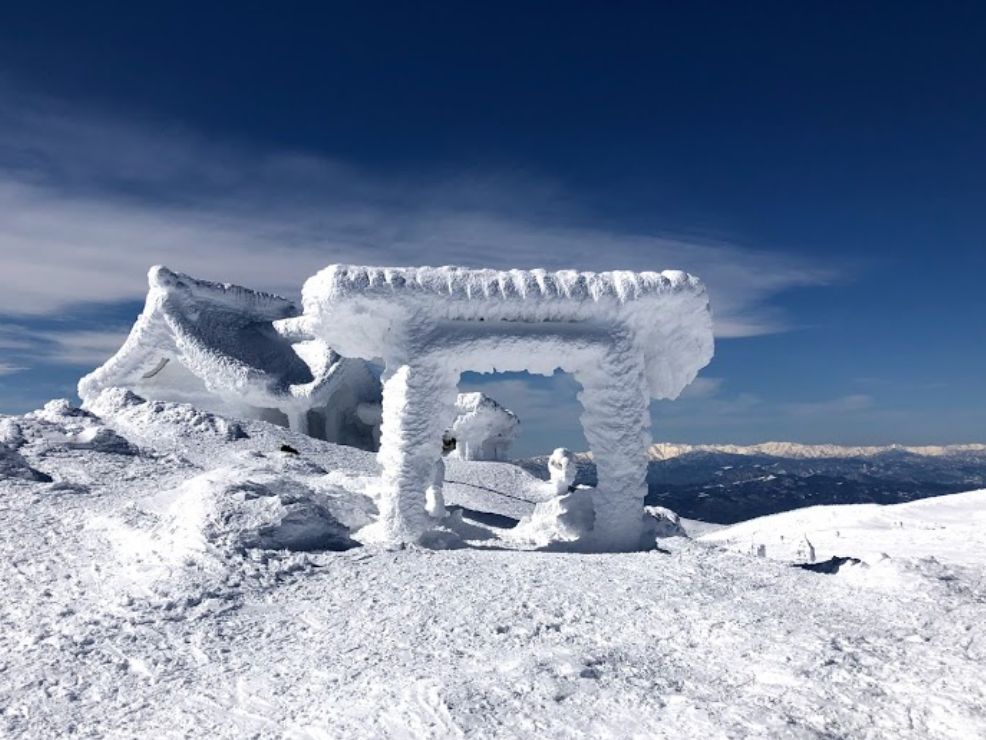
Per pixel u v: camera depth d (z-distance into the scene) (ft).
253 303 124.26
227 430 88.89
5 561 40.86
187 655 31.42
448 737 23.29
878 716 24.14
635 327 52.75
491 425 122.42
